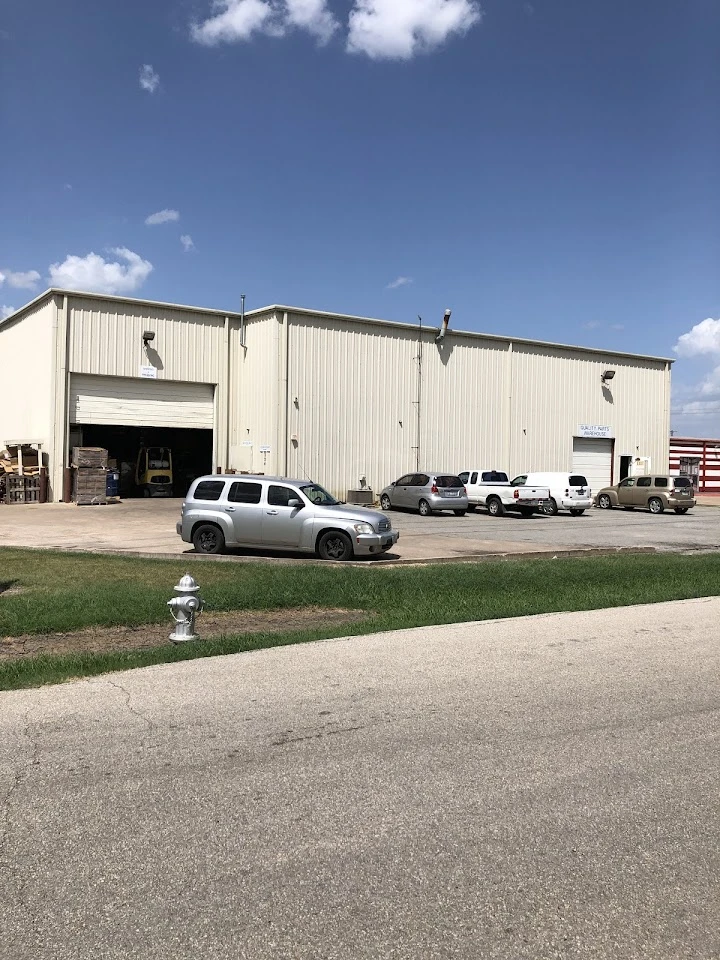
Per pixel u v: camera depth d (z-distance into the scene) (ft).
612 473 138.21
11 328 114.83
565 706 20.48
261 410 107.24
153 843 12.88
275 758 16.65
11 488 97.40
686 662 25.26
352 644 27.37
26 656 25.59
